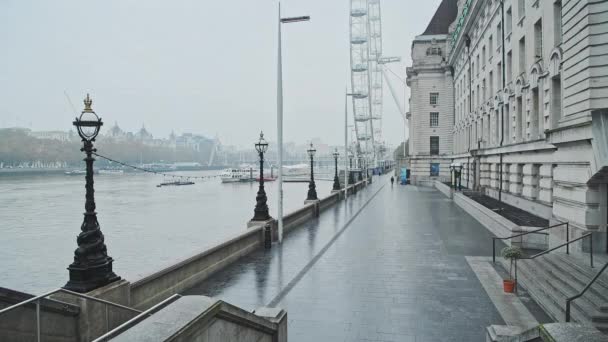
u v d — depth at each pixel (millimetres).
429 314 10250
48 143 163750
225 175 154500
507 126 29344
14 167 161875
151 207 79500
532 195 23516
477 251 17219
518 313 10203
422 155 66562
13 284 32688
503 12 29953
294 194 103062
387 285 12594
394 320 9898
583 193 13141
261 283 12867
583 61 12984
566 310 8211
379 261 15617
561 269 11688
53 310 7051
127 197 97438
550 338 4648
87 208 8688
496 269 14297
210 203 86812
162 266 11219
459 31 48812
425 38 67562
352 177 59375
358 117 85250
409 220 26656
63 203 81062
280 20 19703
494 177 33156
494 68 33375
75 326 7645
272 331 6953
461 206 33625
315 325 9664
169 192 112625
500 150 30125
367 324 9688
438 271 14133
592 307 8812
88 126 8578
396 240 19812
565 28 14266
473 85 44188
